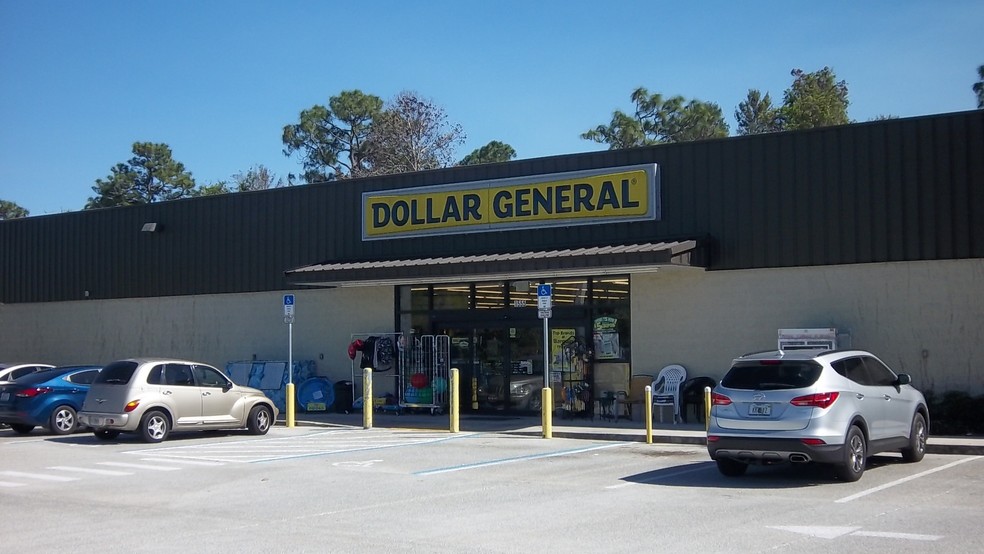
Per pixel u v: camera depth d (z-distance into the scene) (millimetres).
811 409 12867
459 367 25719
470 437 20531
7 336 35562
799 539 9570
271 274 29156
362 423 23828
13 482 14492
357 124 64562
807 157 20797
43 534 10492
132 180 71375
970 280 19172
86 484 14242
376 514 11500
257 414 21719
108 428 19641
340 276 25297
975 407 18547
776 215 21047
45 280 34469
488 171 25078
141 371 19922
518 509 11688
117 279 32656
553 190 23812
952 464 15078
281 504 12320
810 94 53625
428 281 25109
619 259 20750
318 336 28172
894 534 9719
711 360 21734
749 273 21359
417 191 26000
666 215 22375
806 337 19781
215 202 30516
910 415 14992
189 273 30969
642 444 18969
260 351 29359
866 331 20031
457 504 12141
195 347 30766
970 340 19094
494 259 22828
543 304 20625
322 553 9305
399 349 26281
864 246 20094
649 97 59375
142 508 12125
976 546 9125
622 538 9812
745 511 11211
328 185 28141
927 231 19531
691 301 22062
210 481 14445
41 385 21859
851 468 13117
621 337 23094
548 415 20141
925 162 19625
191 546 9734
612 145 58062
